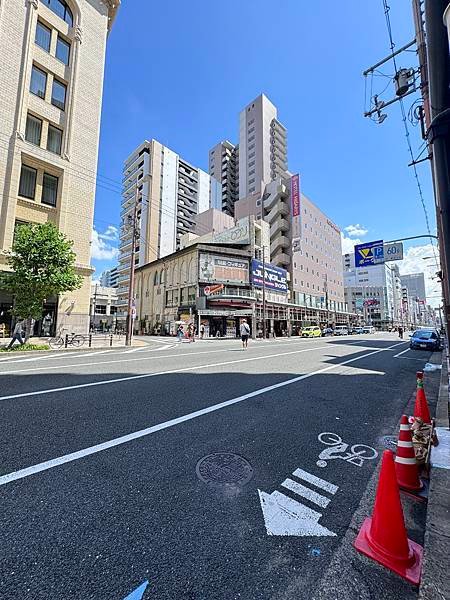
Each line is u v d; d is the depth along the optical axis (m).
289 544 2.04
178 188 68.69
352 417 4.80
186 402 5.27
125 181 70.81
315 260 55.12
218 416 4.58
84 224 20.09
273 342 24.39
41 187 18.55
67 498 2.46
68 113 19.86
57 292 13.48
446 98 3.14
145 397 5.53
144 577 1.74
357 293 91.44
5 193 16.78
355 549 2.02
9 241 16.66
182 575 1.76
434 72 3.19
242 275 36.56
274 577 1.77
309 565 1.87
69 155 19.58
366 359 12.70
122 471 2.92
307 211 54.25
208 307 32.88
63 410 4.68
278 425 4.30
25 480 2.71
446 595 1.56
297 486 2.77
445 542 1.93
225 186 84.38
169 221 64.50
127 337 19.19
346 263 99.06
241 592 1.66
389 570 1.84
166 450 3.40
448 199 3.06
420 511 2.51
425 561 1.78
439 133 3.12
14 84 17.55
